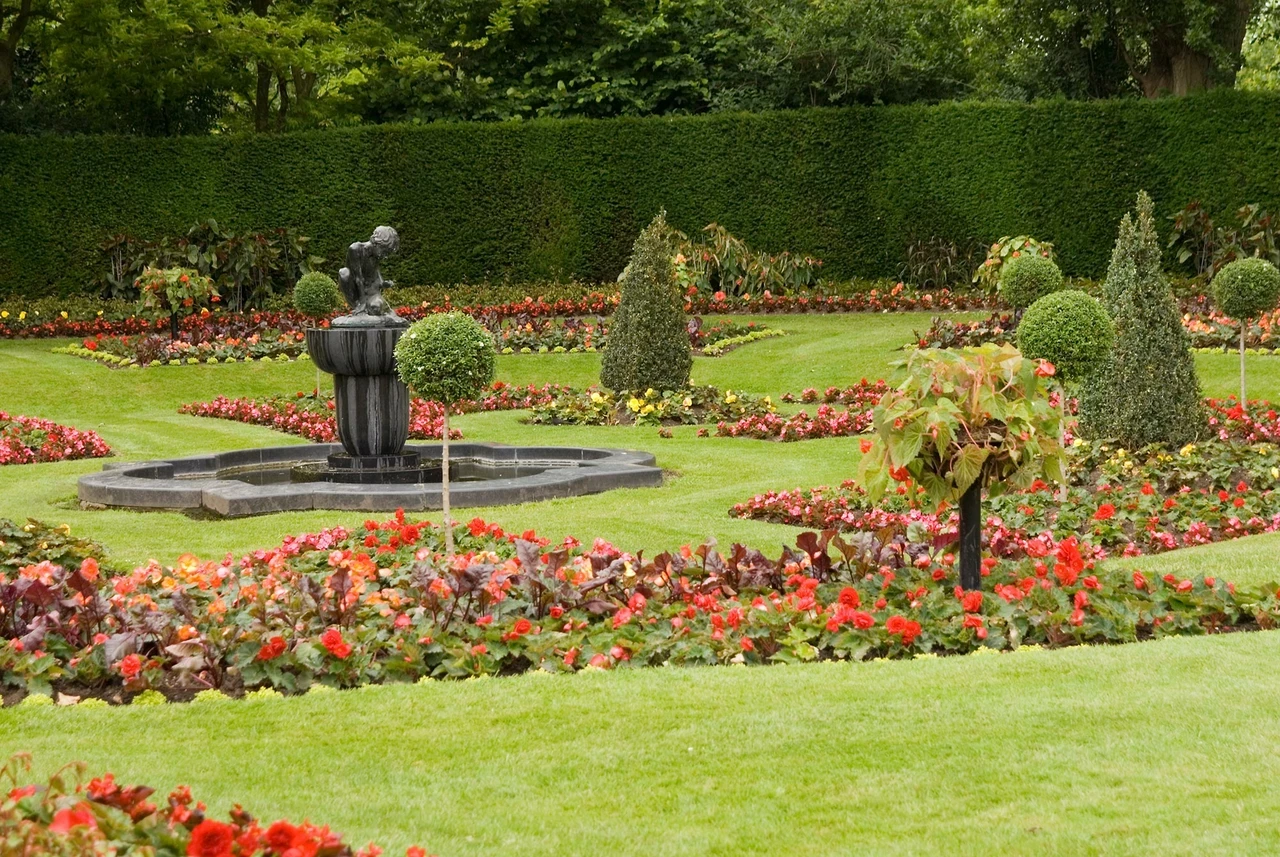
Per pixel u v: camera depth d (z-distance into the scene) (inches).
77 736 166.9
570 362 781.9
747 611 217.3
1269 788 140.5
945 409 222.7
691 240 987.3
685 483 434.3
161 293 795.4
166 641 204.4
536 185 994.7
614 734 165.9
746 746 160.1
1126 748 154.4
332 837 108.9
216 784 148.9
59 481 454.0
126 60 1043.3
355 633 208.8
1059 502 356.5
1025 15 1053.8
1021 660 194.2
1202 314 721.0
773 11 1131.9
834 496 372.2
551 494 404.2
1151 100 922.7
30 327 857.5
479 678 193.6
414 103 1179.3
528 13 1155.9
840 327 839.1
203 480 420.2
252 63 1185.4
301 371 757.3
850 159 977.5
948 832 133.3
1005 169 949.8
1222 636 206.5
